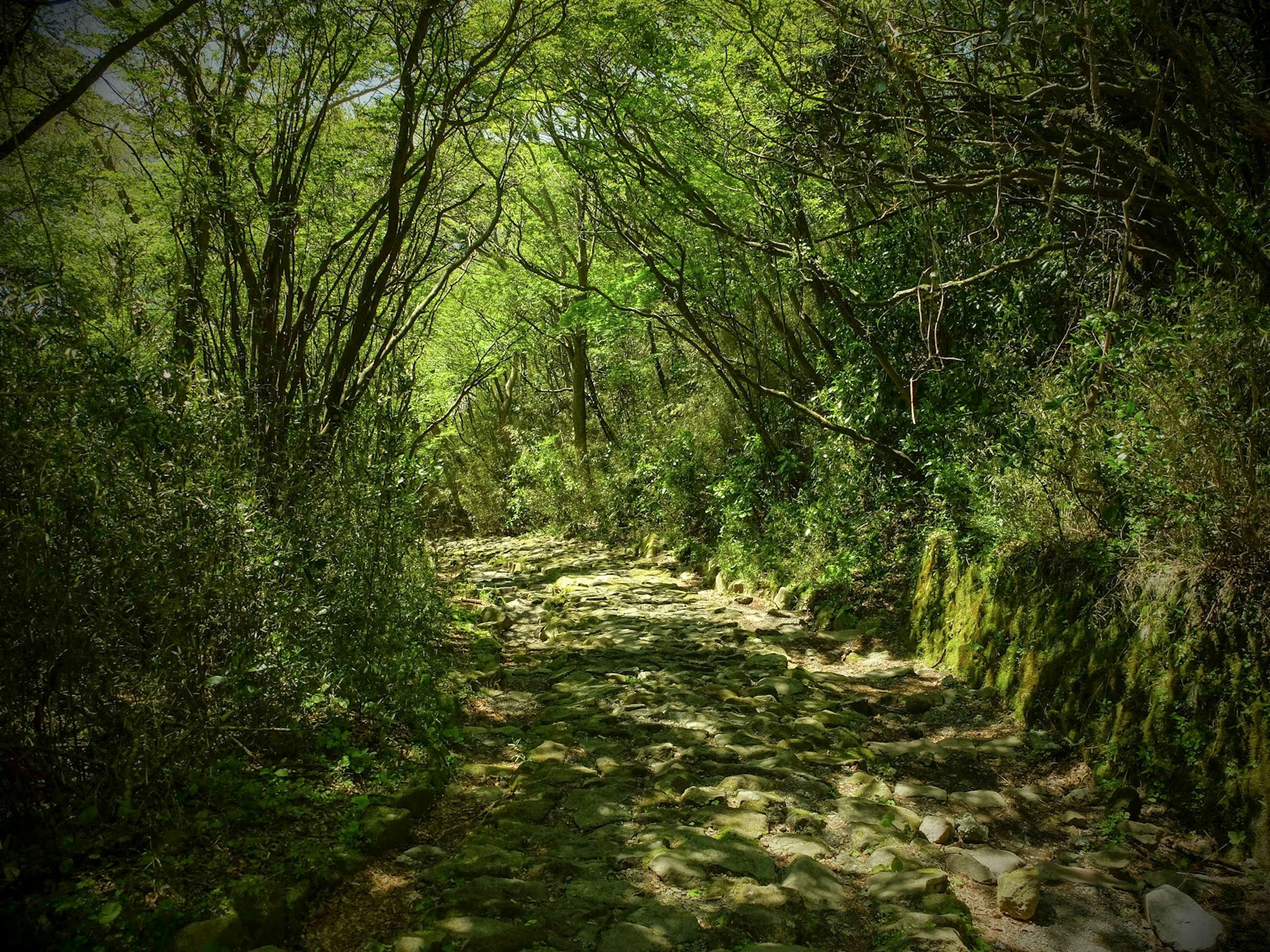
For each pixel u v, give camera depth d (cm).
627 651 797
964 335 860
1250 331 418
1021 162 682
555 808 453
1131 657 465
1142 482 471
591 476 1727
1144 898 352
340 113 796
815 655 772
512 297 1641
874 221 712
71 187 575
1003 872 383
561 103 1009
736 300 1121
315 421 653
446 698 595
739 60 862
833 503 932
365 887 365
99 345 379
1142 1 462
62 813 349
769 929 334
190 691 369
